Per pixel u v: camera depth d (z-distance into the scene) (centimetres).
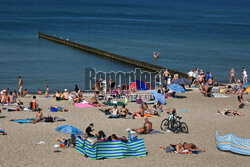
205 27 18438
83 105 3388
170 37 13712
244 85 4275
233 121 2956
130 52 9738
